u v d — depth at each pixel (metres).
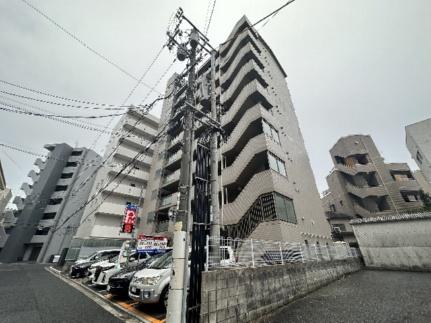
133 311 5.47
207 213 5.11
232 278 4.54
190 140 5.21
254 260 5.82
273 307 5.28
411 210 20.06
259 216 10.44
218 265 4.71
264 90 14.77
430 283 7.83
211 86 7.12
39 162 37.97
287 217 10.55
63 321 4.73
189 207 4.48
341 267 10.62
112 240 22.20
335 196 26.09
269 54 20.14
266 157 12.06
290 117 18.02
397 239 12.90
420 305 5.25
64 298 6.73
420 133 19.02
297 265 7.03
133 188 25.19
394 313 4.85
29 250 30.86
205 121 6.42
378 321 4.47
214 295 4.07
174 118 6.54
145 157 27.56
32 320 4.73
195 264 4.27
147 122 29.39
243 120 13.78
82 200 33.84
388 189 22.73
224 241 5.86
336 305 5.66
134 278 5.90
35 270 15.69
